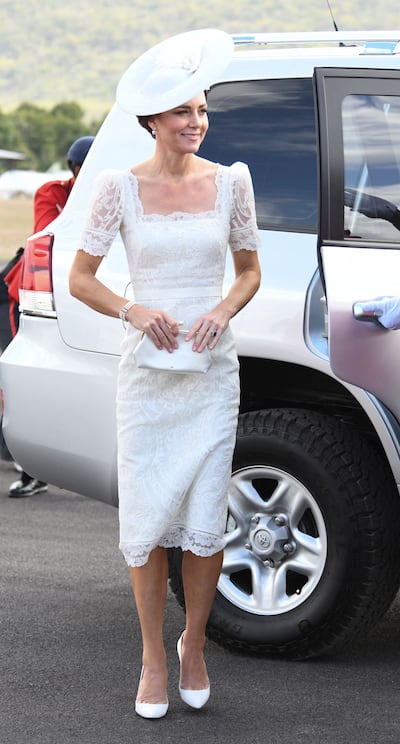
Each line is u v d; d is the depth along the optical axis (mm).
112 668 4758
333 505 4719
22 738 4094
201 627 4336
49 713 4309
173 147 4152
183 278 4203
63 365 5113
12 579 5980
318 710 4340
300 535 4828
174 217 4199
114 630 5215
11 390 5281
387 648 5023
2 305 7484
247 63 5035
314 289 4707
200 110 4172
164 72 4117
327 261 4496
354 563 4719
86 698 4449
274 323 4730
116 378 4984
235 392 4285
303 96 4926
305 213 4816
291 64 4969
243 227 4309
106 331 5008
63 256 5145
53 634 5148
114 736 4117
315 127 4879
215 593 4801
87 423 5066
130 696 4473
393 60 4836
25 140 151250
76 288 4273
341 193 4672
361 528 4699
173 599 5727
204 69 4098
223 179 4258
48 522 7336
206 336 4148
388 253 4523
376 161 4730
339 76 4805
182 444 4234
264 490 5062
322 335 4699
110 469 5035
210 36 4152
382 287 4449
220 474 4230
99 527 7227
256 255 4375
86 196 5156
